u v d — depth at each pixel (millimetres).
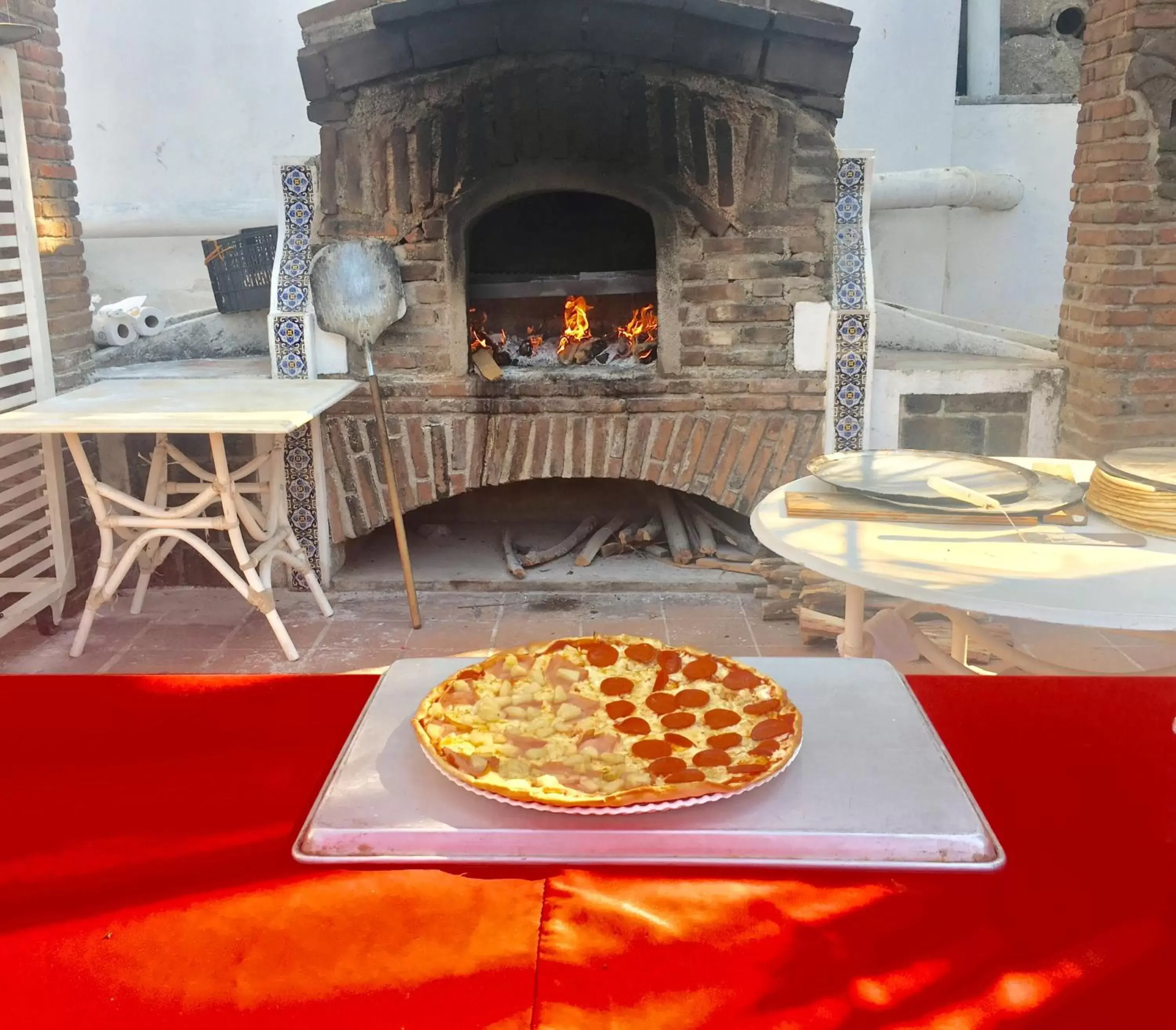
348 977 1022
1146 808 1270
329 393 3637
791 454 3986
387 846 1197
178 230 5516
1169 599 1774
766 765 1255
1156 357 3713
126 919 1104
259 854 1202
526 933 1072
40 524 3723
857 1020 970
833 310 3822
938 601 1812
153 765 1390
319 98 3729
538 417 4012
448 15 3527
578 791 1236
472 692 1461
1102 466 2279
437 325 3947
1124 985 1008
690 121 3699
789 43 3580
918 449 4031
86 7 5332
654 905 1110
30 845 1228
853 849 1172
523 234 4457
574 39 3557
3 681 1616
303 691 1582
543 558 4293
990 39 5438
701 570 4230
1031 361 4148
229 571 3523
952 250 5473
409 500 4090
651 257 4457
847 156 3771
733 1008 983
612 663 1558
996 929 1079
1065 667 2549
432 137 3732
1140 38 3502
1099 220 3756
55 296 3875
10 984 1025
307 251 3949
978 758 1371
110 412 3326
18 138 3520
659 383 3961
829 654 3564
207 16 5340
